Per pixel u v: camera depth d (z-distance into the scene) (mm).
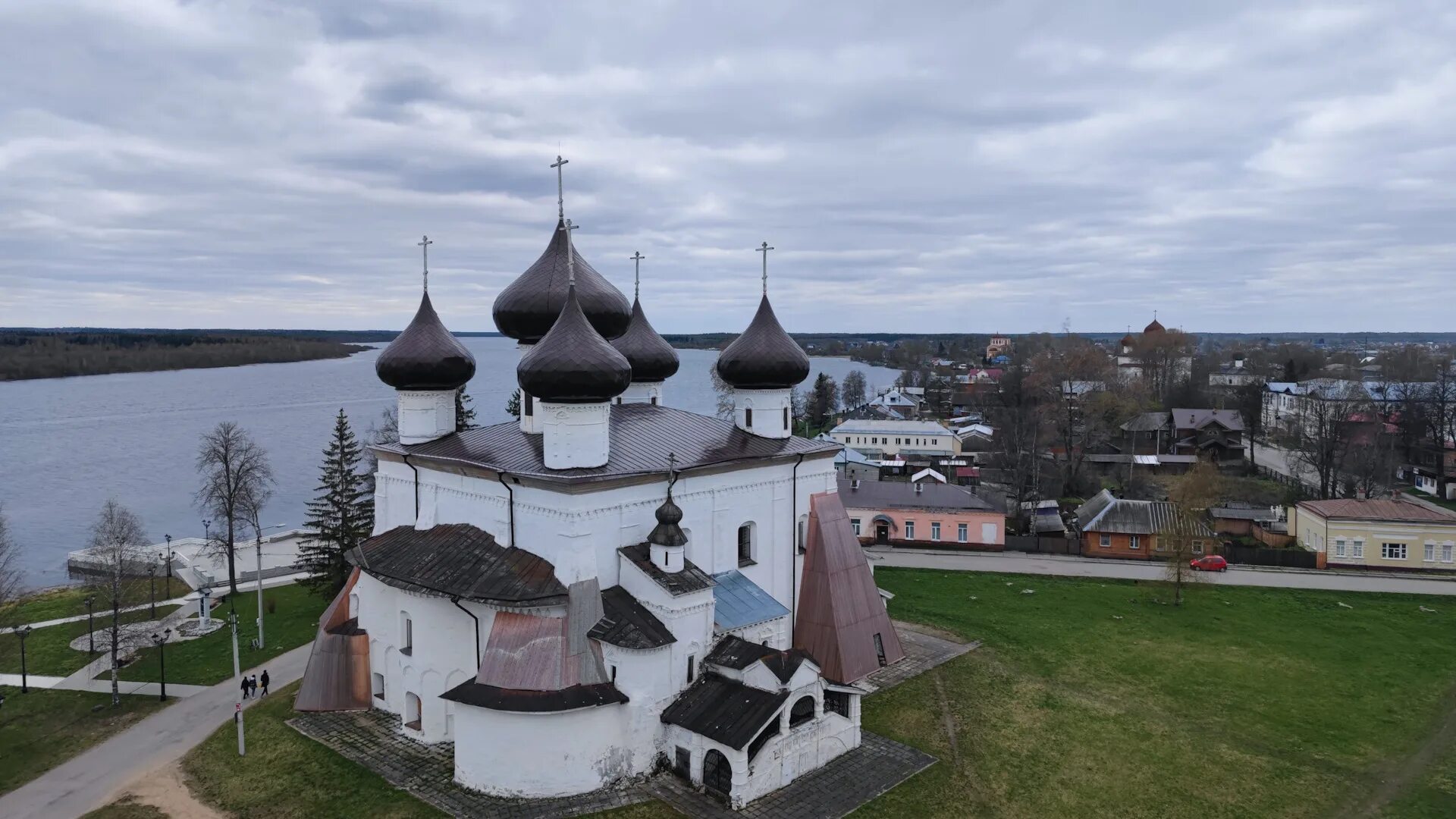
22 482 135625
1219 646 49906
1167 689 43125
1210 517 83812
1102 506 78250
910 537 77438
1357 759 36000
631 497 35188
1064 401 123688
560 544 33469
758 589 39031
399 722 37906
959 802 31906
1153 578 66250
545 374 33312
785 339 42906
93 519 110250
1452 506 97938
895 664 44781
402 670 37844
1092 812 31578
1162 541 72000
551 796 31109
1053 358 185750
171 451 165875
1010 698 41344
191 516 113375
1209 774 34531
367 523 63594
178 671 47875
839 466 111188
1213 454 123312
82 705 43156
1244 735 38031
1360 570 70188
